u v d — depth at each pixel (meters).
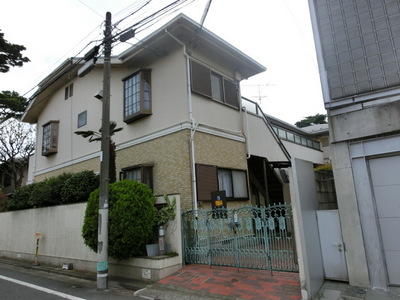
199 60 10.83
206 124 10.46
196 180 9.45
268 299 5.34
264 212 6.82
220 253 7.39
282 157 14.27
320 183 7.11
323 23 6.41
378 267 5.40
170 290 6.40
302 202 5.45
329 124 6.11
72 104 15.10
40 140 17.56
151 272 7.18
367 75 5.86
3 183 28.44
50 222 10.84
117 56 11.56
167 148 10.06
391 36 5.77
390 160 5.59
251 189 13.85
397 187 5.48
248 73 13.30
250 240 6.99
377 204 5.61
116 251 7.34
